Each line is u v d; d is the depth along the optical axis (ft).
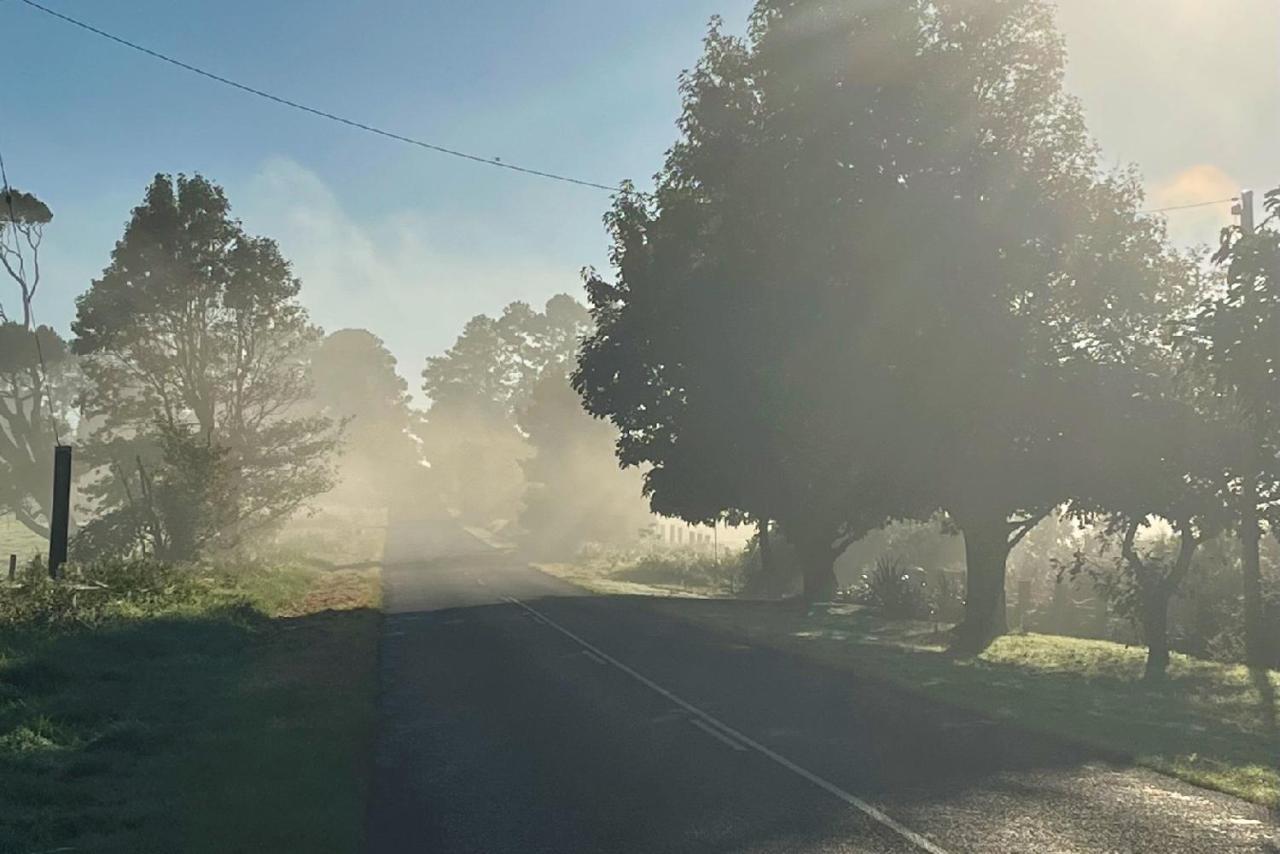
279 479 171.83
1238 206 76.38
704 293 102.94
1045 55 81.20
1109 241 79.77
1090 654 79.25
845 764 38.40
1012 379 76.02
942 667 66.74
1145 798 33.73
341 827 29.78
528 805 32.91
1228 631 83.30
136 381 173.06
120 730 40.57
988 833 29.68
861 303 80.38
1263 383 49.24
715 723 46.11
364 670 60.80
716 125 97.25
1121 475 72.54
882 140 81.35
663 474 125.70
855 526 125.49
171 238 167.53
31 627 64.08
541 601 109.60
